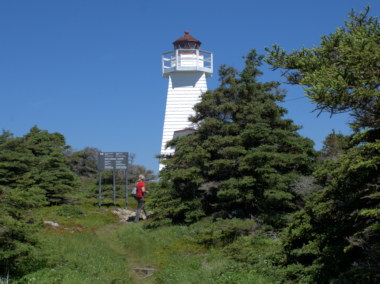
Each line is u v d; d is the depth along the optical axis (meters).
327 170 9.16
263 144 15.31
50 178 20.94
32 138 23.66
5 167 20.30
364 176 7.71
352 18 8.39
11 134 23.42
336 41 8.26
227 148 15.65
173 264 11.92
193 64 35.88
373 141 8.02
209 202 16.84
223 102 17.55
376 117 7.64
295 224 9.72
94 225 17.55
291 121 16.55
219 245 13.24
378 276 7.23
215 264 11.16
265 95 16.92
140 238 14.19
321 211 8.59
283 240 9.95
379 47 7.41
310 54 8.69
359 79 7.41
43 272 9.36
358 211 8.32
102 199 25.78
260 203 14.88
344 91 7.34
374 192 7.80
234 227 13.26
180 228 15.70
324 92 7.30
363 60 7.25
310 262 9.41
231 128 16.41
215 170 16.17
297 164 15.24
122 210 22.56
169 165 17.77
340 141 15.91
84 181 33.06
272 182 14.37
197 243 13.91
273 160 14.70
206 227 15.04
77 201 22.48
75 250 11.73
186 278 10.34
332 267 8.26
